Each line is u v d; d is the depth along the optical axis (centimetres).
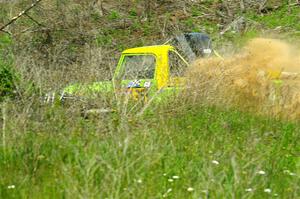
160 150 1798
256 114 2381
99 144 1808
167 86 2611
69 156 1669
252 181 1502
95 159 1609
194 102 2433
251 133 2011
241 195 1423
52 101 2427
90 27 5388
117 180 1471
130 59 2856
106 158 1650
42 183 1538
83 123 2148
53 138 1911
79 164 1564
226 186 1445
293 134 2127
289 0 5481
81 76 2639
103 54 3553
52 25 5044
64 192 1428
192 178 1545
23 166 1656
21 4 5400
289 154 1869
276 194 1446
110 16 5644
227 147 1869
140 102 2458
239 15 5322
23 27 5044
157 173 1595
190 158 1747
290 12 5262
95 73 2620
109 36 5281
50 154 1770
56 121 2136
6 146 1797
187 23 5356
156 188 1491
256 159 1655
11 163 1691
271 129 2183
